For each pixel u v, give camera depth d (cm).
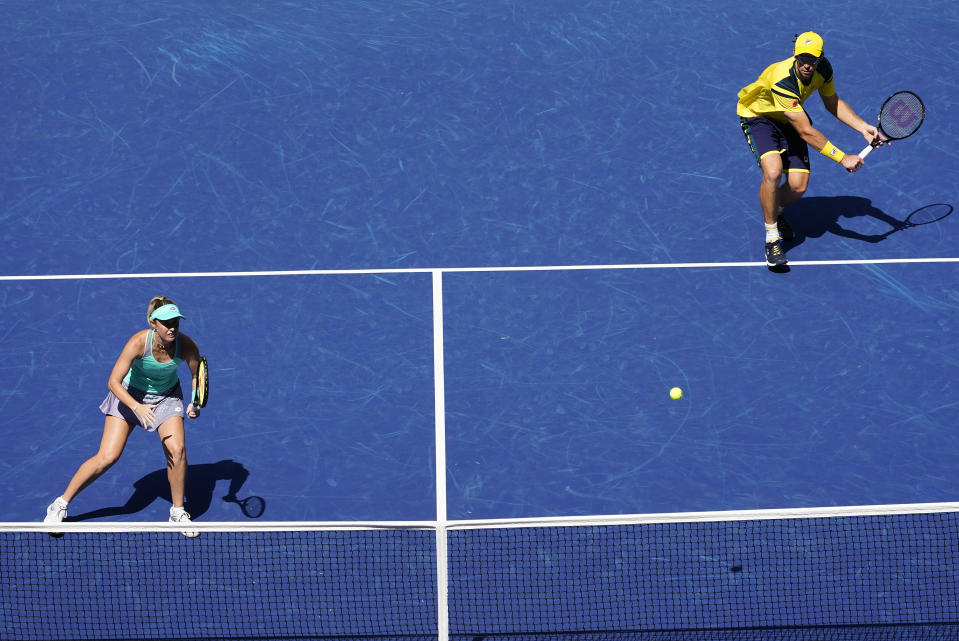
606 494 2878
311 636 2467
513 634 2473
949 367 3250
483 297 3491
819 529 2745
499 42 4612
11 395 3138
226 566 2639
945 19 4734
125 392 2612
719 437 3042
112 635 2464
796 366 3256
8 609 2520
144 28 4669
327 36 4650
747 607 2542
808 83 3316
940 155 4034
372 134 4141
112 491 2878
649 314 3431
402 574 2622
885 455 2986
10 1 4812
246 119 4197
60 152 4022
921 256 3631
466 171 3975
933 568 2631
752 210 3812
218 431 3056
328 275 3569
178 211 3797
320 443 3028
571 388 3191
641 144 4088
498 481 2919
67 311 3406
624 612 2528
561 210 3816
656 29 4678
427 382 3209
